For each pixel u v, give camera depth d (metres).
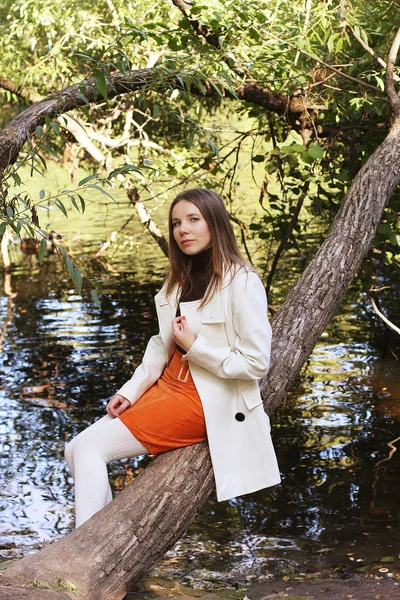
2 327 9.83
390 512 4.89
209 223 3.01
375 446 6.00
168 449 3.10
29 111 4.16
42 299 11.24
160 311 3.17
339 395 7.15
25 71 7.27
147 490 2.98
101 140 7.12
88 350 8.74
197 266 3.11
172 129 8.02
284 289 9.41
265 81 5.65
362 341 8.80
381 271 11.55
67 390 7.48
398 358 8.15
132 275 12.45
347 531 4.64
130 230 15.51
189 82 4.44
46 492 5.30
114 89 4.59
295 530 4.70
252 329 2.91
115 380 7.71
